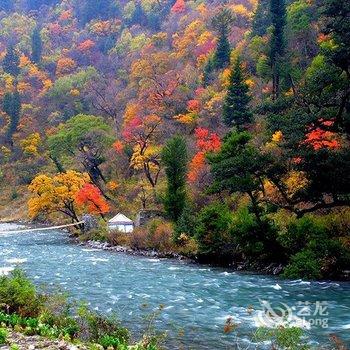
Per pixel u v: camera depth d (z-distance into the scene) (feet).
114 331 44.86
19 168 347.56
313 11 232.73
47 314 47.83
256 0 366.22
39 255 129.80
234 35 314.14
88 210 201.57
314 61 189.06
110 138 244.83
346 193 95.86
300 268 88.22
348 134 100.48
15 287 51.08
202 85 278.05
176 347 46.93
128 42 457.27
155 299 71.00
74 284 84.12
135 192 220.23
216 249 110.22
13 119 383.65
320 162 90.12
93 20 527.81
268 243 101.40
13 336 40.98
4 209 302.66
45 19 576.61
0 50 517.14
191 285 82.79
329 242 90.02
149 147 220.64
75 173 205.87
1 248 148.77
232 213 118.21
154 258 123.54
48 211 198.08
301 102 97.30
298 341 39.27
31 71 446.19
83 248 149.07
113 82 381.19
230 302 68.54
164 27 435.94
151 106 275.39
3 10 611.47
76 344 39.78
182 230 127.75
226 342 48.37
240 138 103.60
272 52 211.41
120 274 95.81
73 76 414.62
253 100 213.66
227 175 100.73
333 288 78.07
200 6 408.46
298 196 98.07
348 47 89.86
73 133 238.68
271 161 98.94
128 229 168.96
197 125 233.55
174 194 143.95
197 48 332.60
